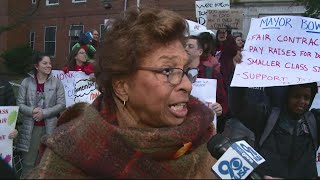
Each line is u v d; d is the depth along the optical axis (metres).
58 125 1.71
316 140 3.05
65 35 23.94
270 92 3.05
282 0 16.88
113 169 1.38
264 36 3.06
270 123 3.00
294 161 2.96
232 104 2.96
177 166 1.48
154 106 1.54
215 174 1.61
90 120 1.47
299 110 2.99
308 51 3.01
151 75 1.52
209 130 1.72
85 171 1.42
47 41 24.59
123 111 1.62
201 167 1.58
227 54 5.29
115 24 1.60
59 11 24.05
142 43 1.52
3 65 17.38
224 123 4.49
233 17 7.51
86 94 5.07
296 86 2.98
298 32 3.05
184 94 1.55
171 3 19.62
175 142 1.47
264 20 3.11
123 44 1.54
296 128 3.01
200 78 4.22
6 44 24.75
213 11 7.59
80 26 23.36
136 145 1.44
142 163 1.40
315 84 3.09
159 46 1.53
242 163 1.62
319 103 3.93
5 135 4.70
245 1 17.39
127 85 1.59
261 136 3.04
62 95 5.57
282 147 2.98
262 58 2.99
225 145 1.69
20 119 6.03
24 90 5.51
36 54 5.55
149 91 1.53
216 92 4.52
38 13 24.58
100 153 1.39
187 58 1.58
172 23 1.52
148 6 1.71
